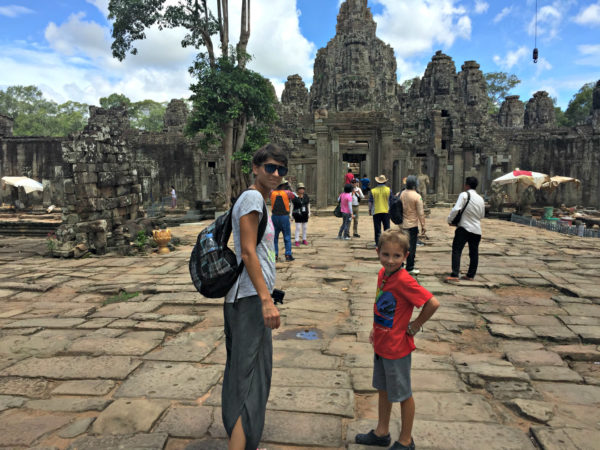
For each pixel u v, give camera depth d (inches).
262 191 89.4
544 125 1935.3
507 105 2126.0
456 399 125.5
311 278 295.9
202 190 1029.2
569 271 318.3
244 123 835.4
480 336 185.3
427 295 90.8
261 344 86.4
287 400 123.7
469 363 152.8
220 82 739.4
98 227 397.4
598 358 160.7
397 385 93.0
